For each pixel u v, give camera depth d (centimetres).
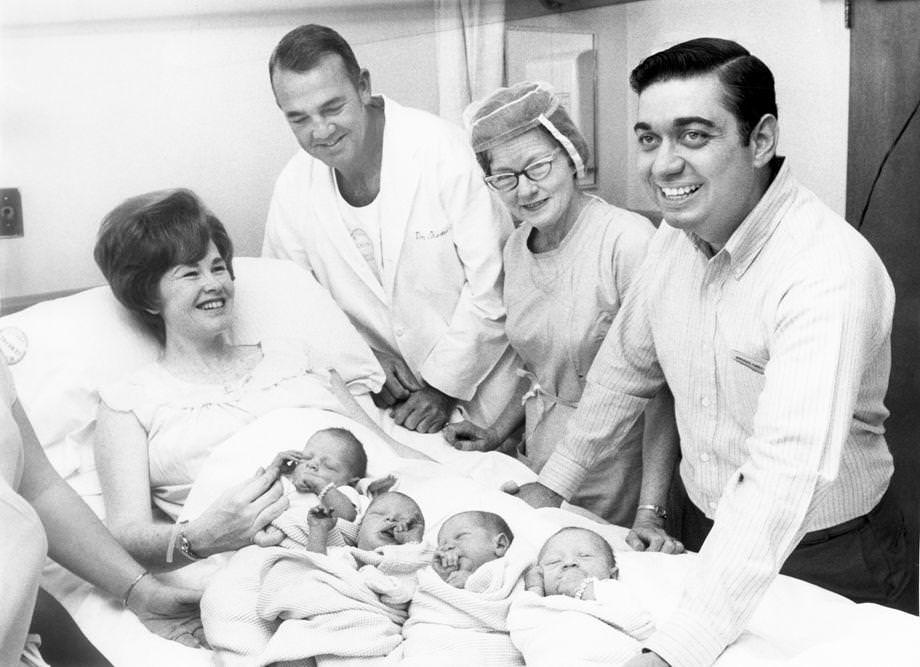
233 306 164
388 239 173
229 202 175
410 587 125
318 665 120
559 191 161
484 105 156
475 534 127
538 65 187
